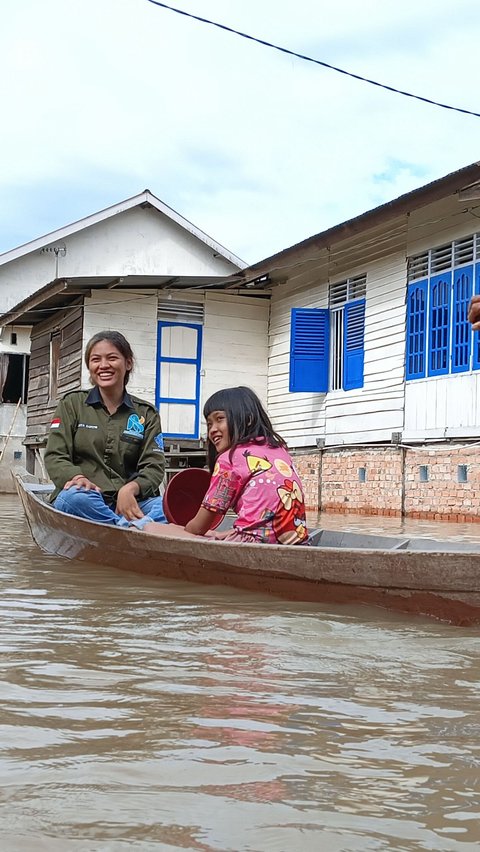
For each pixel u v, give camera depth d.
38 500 6.03
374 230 14.24
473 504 11.77
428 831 1.48
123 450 5.77
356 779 1.72
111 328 16.50
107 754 1.84
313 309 15.50
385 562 3.63
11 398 24.36
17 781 1.68
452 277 12.47
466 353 12.16
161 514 5.63
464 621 3.44
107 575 4.86
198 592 4.24
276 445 4.58
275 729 2.04
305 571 3.91
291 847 1.41
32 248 24.58
